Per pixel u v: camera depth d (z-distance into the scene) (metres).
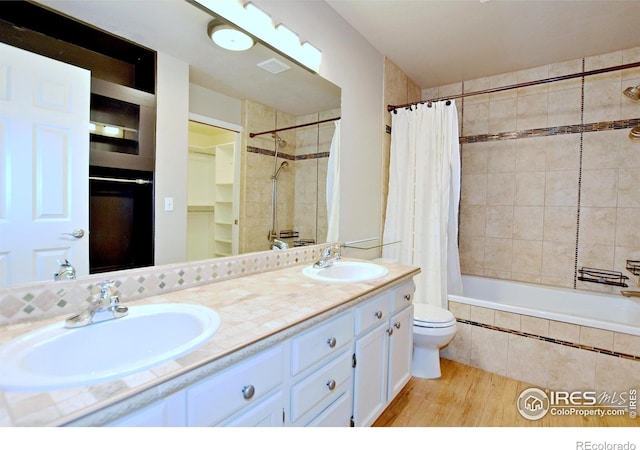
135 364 0.68
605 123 2.50
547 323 2.03
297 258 1.89
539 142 2.77
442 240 2.49
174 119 1.30
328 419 1.18
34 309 0.91
